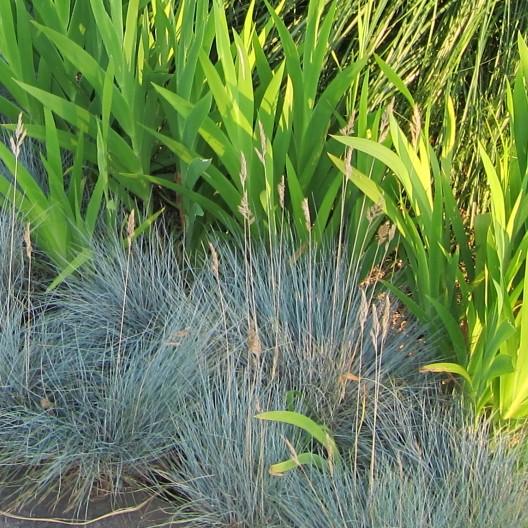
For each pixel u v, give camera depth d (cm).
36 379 200
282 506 173
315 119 217
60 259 219
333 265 218
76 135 232
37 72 246
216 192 236
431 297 200
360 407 196
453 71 272
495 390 192
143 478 189
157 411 191
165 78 228
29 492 180
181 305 202
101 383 197
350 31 279
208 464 181
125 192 234
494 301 189
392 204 196
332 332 200
